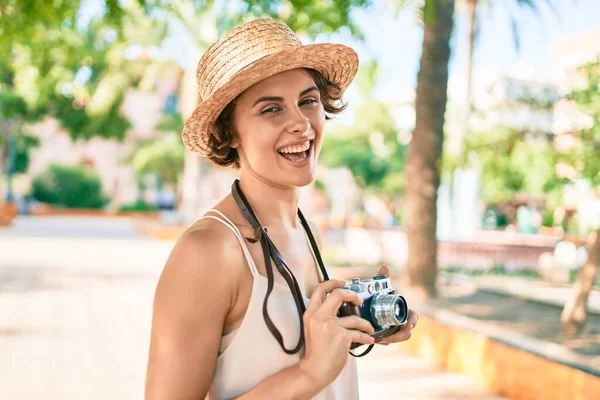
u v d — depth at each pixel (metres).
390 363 6.27
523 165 9.98
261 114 1.46
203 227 1.38
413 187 9.89
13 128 27.86
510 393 5.23
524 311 9.31
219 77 1.47
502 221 26.94
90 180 38.06
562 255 14.09
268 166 1.47
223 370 1.39
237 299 1.38
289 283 1.42
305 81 1.48
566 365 5.02
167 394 1.30
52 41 9.03
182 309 1.31
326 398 1.50
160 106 36.62
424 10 8.34
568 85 9.30
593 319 8.64
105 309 8.48
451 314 7.91
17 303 8.62
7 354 5.95
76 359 5.89
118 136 25.69
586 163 8.61
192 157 22.22
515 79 10.71
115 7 6.27
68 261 13.74
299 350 1.38
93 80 21.52
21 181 38.16
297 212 1.69
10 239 18.61
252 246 1.43
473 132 10.06
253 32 1.47
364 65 18.92
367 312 1.46
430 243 9.84
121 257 15.09
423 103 9.87
